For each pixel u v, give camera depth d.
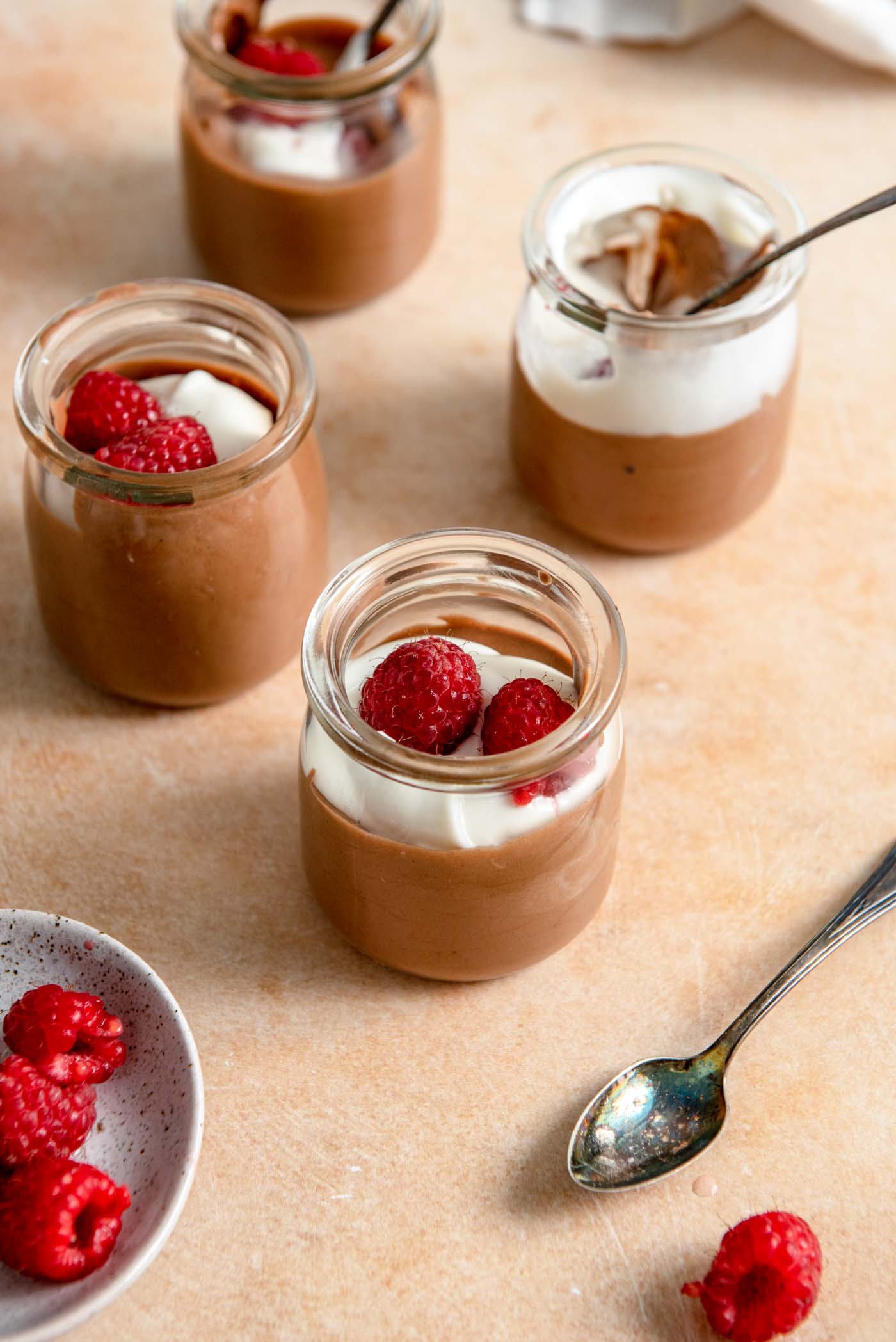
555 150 0.87
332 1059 0.69
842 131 0.87
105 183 0.85
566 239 0.75
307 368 0.71
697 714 0.74
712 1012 0.69
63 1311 0.63
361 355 0.81
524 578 0.68
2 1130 0.65
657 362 0.72
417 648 0.67
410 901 0.67
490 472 0.79
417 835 0.66
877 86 0.89
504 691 0.67
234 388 0.73
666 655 0.75
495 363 0.81
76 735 0.74
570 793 0.66
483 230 0.85
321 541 0.73
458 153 0.86
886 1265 0.66
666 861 0.72
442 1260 0.66
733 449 0.74
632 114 0.88
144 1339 0.65
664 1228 0.67
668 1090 0.68
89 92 0.88
